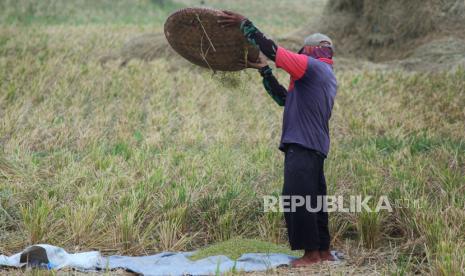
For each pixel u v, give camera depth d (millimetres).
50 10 76375
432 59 34562
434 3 36938
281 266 11539
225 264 11484
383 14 38312
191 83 29516
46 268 11195
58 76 29984
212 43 12469
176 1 101812
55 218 13375
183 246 13070
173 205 14078
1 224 13500
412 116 23859
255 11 99188
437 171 16047
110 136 20875
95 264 11453
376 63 36375
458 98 25750
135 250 12781
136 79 29750
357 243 13070
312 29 40969
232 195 14602
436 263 10336
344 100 26438
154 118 22953
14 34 46594
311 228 11453
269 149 19281
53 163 17328
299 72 11367
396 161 17062
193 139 20562
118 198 14562
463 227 12203
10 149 18062
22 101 24469
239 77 13922
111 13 82125
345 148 19922
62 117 23094
